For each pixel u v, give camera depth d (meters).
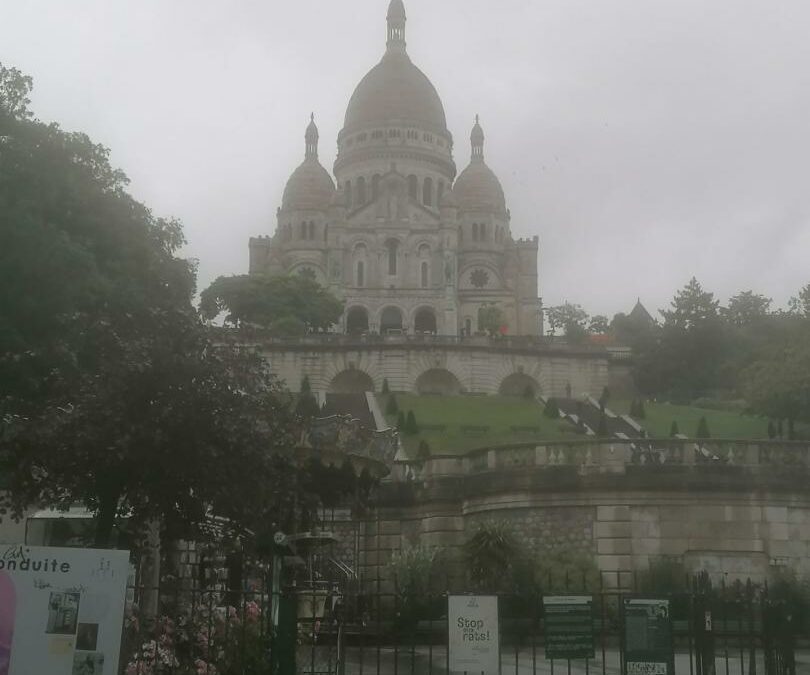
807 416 61.88
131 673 17.38
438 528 35.28
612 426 74.69
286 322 103.12
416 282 155.88
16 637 13.43
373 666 22.81
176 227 41.81
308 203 164.00
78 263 29.39
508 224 171.12
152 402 19.81
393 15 183.38
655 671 16.81
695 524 31.88
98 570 13.69
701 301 104.88
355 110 174.62
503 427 71.19
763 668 22.27
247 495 20.14
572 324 149.38
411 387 95.31
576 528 32.31
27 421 20.95
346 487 24.59
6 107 32.88
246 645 17.94
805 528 32.09
